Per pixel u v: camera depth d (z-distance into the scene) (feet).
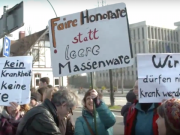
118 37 9.84
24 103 10.00
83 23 10.19
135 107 10.07
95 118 9.53
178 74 9.71
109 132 10.41
